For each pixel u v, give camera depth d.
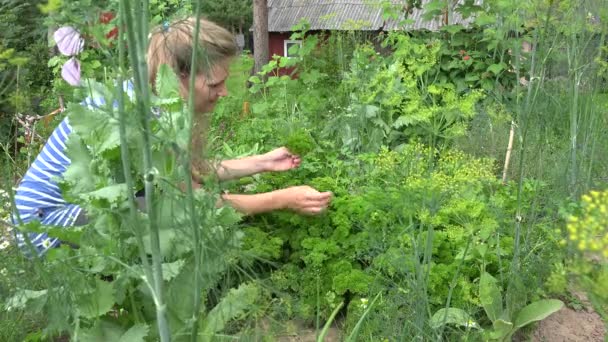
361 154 3.81
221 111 4.77
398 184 2.75
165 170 1.83
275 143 4.28
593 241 1.42
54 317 1.88
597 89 3.65
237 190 3.46
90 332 2.05
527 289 2.68
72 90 2.18
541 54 2.80
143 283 2.01
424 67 3.49
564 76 3.83
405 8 6.05
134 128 1.68
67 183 2.10
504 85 5.19
